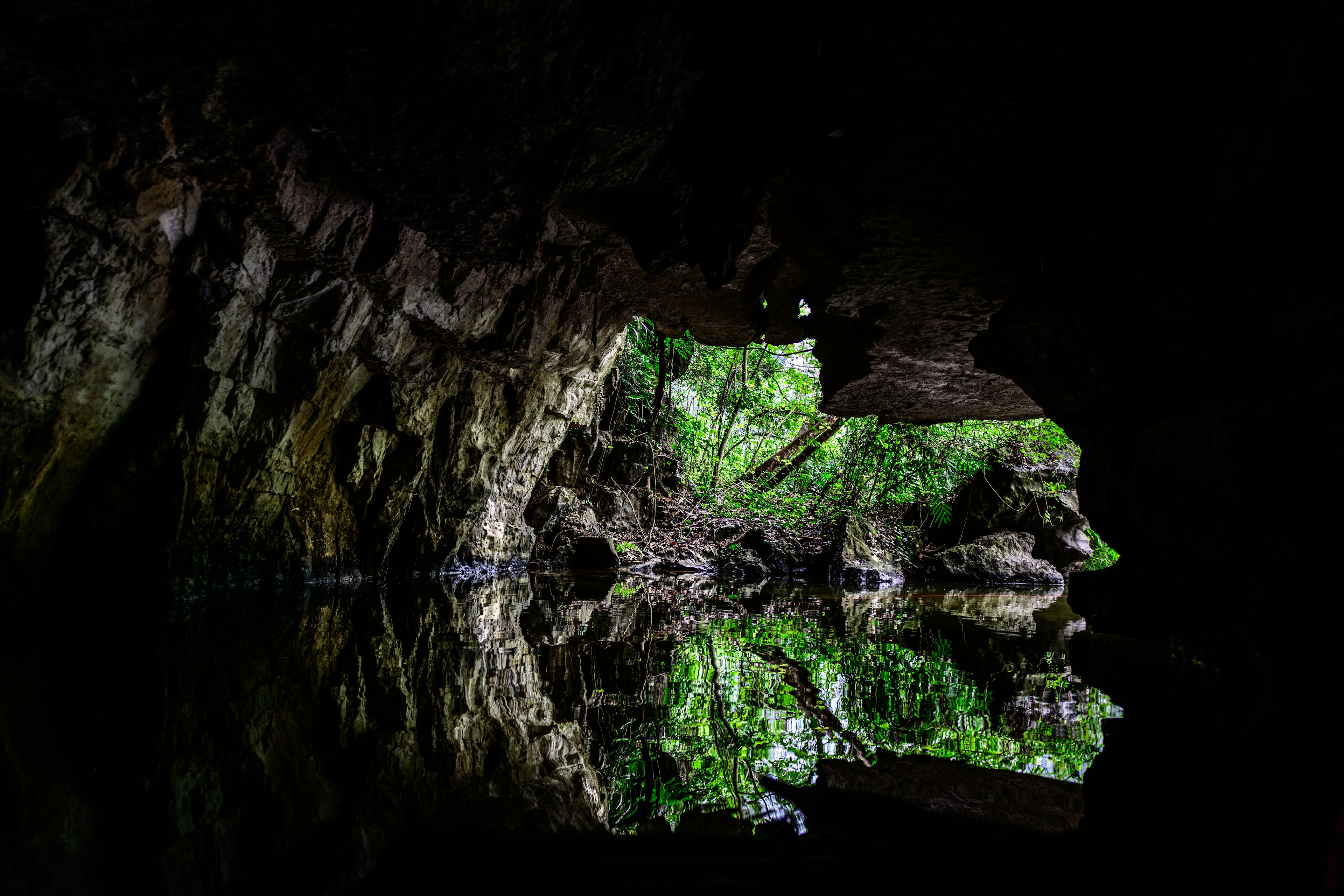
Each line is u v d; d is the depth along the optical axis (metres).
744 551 10.99
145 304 3.92
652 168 3.50
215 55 2.80
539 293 6.57
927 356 5.22
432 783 1.82
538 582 8.02
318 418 5.54
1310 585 2.49
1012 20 2.19
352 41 2.67
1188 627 3.41
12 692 2.35
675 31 2.72
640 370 11.67
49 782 1.66
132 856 1.36
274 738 2.09
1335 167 1.97
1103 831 1.51
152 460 4.27
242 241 4.05
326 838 1.48
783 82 3.00
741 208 3.54
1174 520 3.38
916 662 3.54
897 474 11.66
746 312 6.84
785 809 1.64
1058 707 2.62
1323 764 1.93
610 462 11.59
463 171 3.55
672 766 1.95
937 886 1.29
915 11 2.22
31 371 3.48
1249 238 2.29
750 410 13.04
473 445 7.52
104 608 4.18
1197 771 1.90
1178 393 3.24
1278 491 2.62
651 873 1.33
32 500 3.84
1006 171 2.90
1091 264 3.20
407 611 5.07
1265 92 2.08
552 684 2.96
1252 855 1.40
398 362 5.89
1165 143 2.51
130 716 2.18
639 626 4.75
